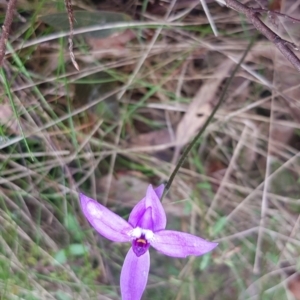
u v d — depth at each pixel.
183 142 0.22
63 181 0.21
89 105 0.21
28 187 0.21
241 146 0.22
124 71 0.21
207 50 0.22
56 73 0.20
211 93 0.22
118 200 0.22
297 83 0.21
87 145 0.21
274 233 0.22
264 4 0.21
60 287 0.21
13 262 0.20
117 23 0.19
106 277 0.22
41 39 0.19
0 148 0.20
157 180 0.22
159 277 0.22
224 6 0.21
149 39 0.21
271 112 0.22
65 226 0.21
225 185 0.22
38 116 0.20
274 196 0.22
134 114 0.22
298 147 0.22
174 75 0.22
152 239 0.13
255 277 0.22
